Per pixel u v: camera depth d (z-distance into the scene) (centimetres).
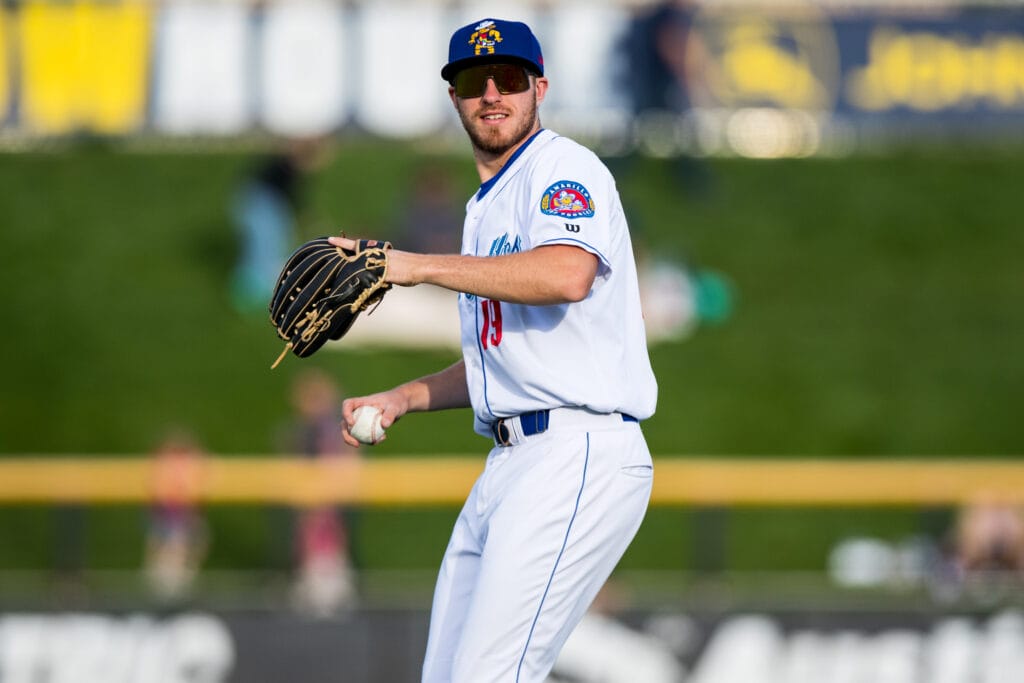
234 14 6688
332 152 6656
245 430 5112
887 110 6931
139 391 5359
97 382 5419
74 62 6725
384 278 1282
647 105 6694
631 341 1387
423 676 1401
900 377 5581
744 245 6362
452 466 3516
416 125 6738
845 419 5300
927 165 6931
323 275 1284
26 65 6719
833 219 6581
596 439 1351
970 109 6962
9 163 6812
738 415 5294
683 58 6731
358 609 2991
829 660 2944
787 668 2948
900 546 4141
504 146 1380
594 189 1327
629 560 4328
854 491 3456
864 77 6912
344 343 5569
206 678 2973
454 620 1401
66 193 6650
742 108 6881
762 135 6988
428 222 5556
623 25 6650
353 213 6144
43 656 2978
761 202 6662
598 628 2953
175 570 3762
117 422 5172
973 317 5984
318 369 5403
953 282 6219
